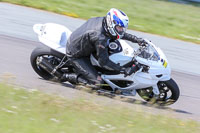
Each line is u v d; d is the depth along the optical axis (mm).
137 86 22859
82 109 18359
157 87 22844
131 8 54781
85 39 21781
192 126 18719
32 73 25688
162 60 22516
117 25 20969
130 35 23312
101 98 22094
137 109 20234
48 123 15992
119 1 58688
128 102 22922
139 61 22266
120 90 23266
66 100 19406
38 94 19703
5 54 28312
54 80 24531
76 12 45406
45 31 23609
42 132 14852
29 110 17203
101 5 52719
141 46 22859
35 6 44125
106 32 21297
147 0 65625
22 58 28250
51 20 39656
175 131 17375
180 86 28469
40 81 24156
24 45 31141
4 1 43500
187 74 31219
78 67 22859
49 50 23438
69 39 22891
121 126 16953
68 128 15703
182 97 26359
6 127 14922
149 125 17766
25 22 37219
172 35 42906
